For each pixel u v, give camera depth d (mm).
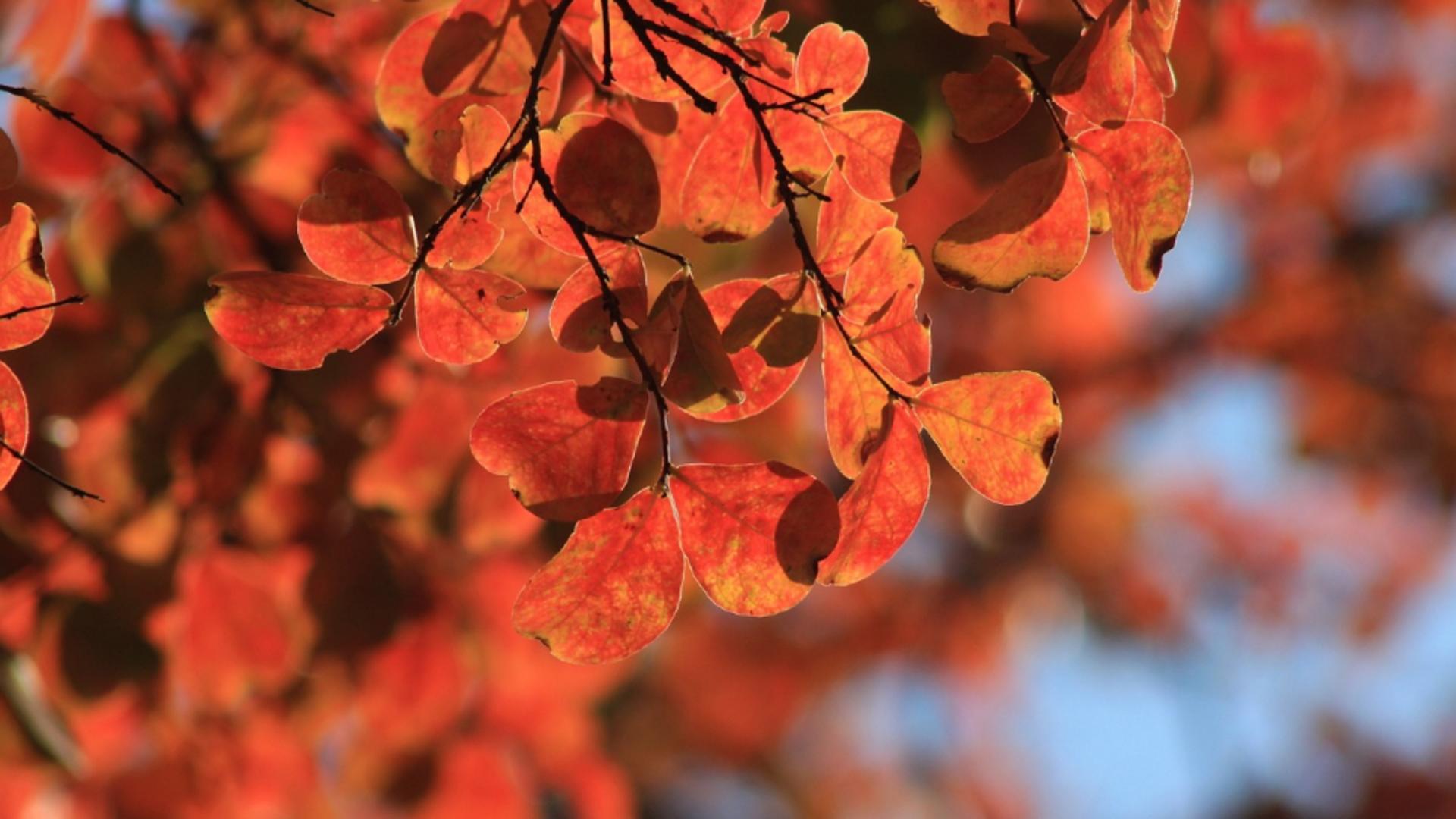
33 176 1975
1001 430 1706
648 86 1726
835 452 1713
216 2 2004
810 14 1934
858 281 1707
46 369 1992
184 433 2043
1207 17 2000
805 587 1694
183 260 2016
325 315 1694
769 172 1723
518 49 1741
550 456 1685
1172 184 1704
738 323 1708
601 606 1690
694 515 1689
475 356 1708
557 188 1697
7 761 2020
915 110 1958
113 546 2049
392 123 1746
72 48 1949
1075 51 1702
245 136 2039
